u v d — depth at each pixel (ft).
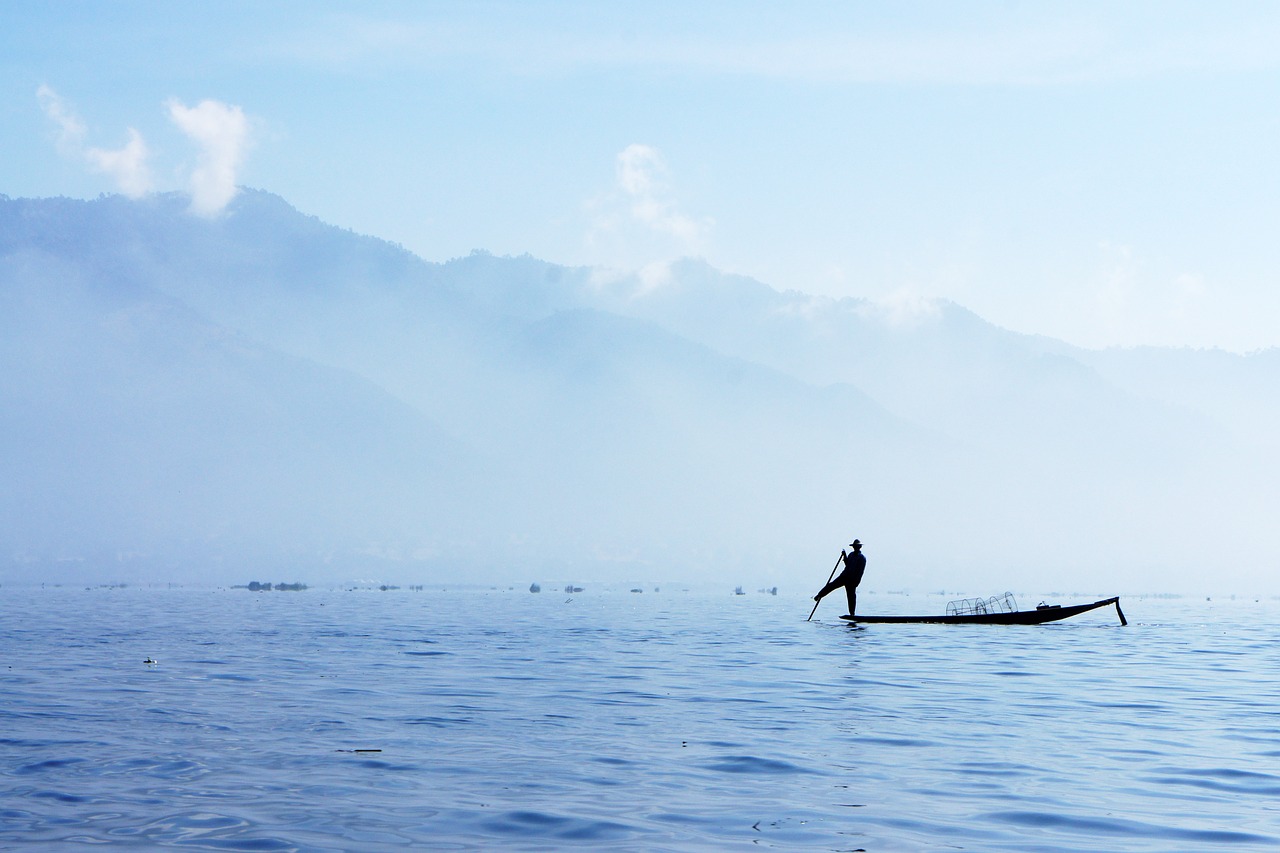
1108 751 61.77
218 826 43.14
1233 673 107.14
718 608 338.95
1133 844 41.78
